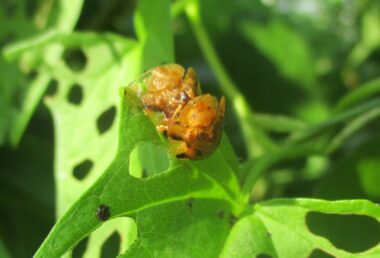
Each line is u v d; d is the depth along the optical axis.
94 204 0.10
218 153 0.11
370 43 0.24
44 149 0.15
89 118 0.12
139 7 0.13
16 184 0.15
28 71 0.14
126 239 0.11
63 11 0.14
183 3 0.15
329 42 0.36
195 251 0.10
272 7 0.21
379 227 0.12
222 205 0.11
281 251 0.10
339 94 0.23
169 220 0.10
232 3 0.20
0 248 0.13
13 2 0.14
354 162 0.13
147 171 0.11
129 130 0.10
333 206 0.10
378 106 0.13
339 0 0.38
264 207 0.11
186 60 0.20
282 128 0.15
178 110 0.10
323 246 0.10
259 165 0.13
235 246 0.11
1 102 0.14
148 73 0.11
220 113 0.10
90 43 0.13
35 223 0.15
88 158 0.12
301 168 0.17
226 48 0.19
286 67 0.19
